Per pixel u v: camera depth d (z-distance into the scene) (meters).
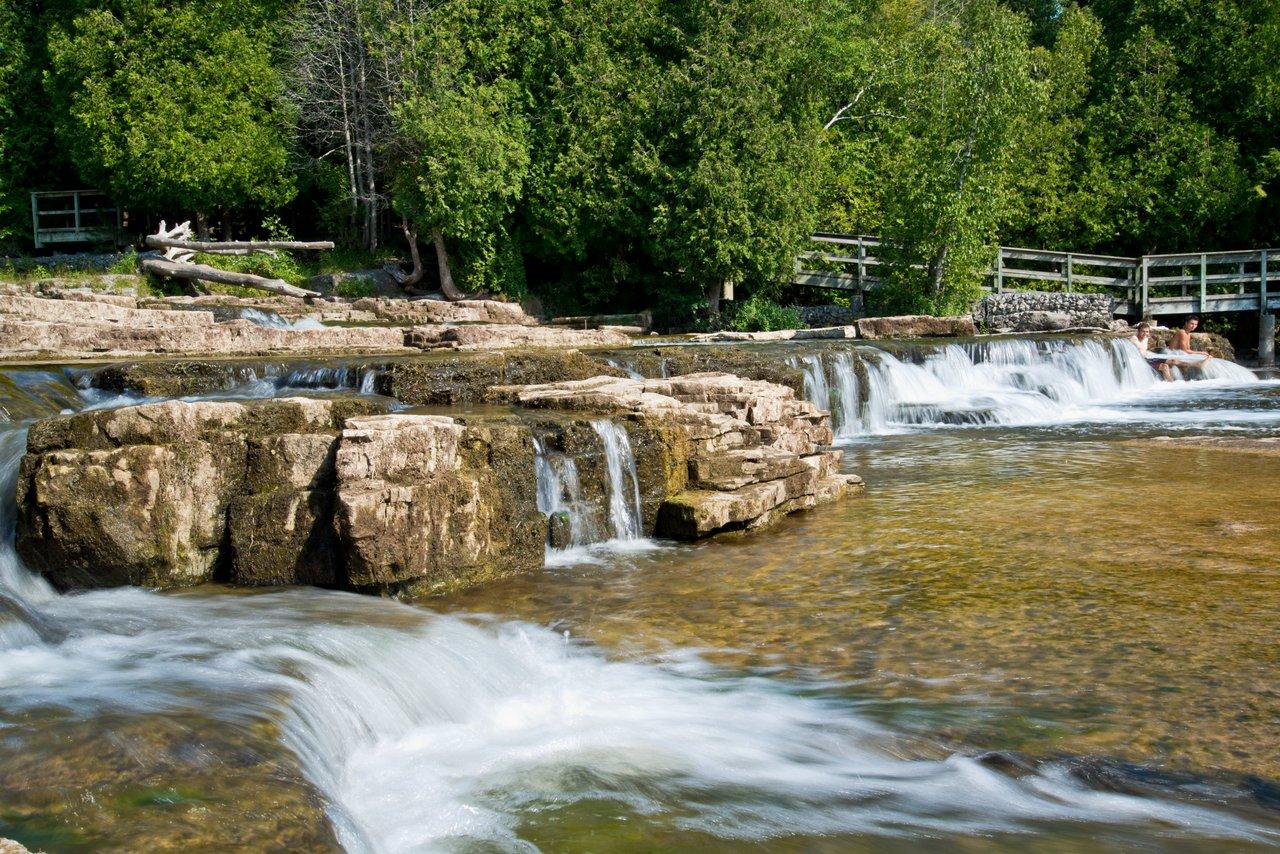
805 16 34.91
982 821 5.03
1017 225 35.00
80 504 8.32
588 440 10.45
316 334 19.94
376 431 8.65
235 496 8.88
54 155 35.66
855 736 5.98
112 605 7.86
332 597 8.27
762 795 5.29
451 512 8.86
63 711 5.09
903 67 37.75
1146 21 37.41
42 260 31.55
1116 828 4.96
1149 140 35.69
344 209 34.50
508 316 28.09
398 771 5.50
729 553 10.12
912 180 30.64
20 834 3.94
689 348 18.00
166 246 28.41
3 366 13.23
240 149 30.77
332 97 33.91
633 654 7.37
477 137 29.53
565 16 32.38
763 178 30.02
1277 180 34.38
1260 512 11.14
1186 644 7.25
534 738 6.00
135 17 31.16
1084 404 22.25
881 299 31.94
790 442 12.91
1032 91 30.02
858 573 9.26
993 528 10.74
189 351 18.06
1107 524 10.77
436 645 7.09
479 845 4.77
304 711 5.48
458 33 32.28
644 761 5.70
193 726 4.97
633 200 31.12
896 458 15.45
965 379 22.48
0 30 34.88
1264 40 34.19
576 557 10.03
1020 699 6.43
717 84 31.00
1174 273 35.00
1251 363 30.55
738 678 6.90
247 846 3.97
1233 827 4.96
